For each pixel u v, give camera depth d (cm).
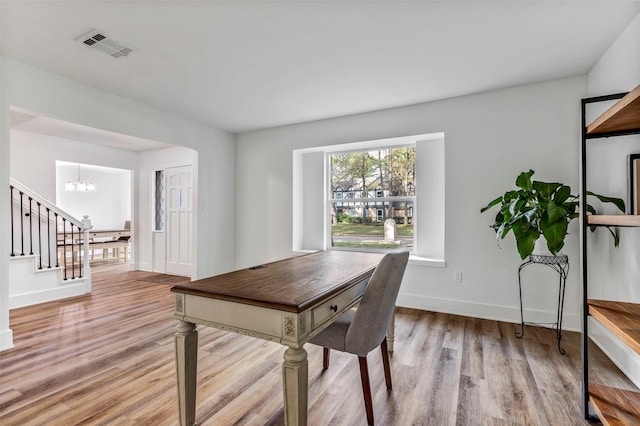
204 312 137
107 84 291
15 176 459
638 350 108
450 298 322
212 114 377
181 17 191
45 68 258
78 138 500
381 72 265
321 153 422
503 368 211
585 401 159
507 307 296
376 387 191
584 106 160
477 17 190
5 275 239
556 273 277
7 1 175
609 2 176
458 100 318
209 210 428
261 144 446
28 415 162
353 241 411
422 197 362
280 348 245
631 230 198
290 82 286
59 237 630
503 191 297
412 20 193
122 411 166
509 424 156
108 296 398
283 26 201
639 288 190
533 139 285
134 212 595
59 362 219
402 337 264
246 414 165
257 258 450
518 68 256
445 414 164
